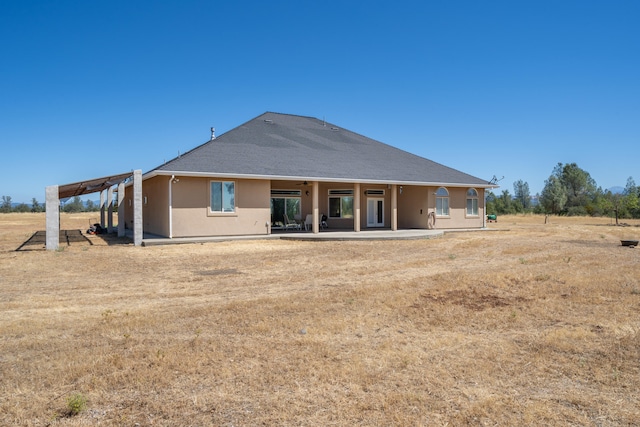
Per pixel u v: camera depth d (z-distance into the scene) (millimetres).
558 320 6832
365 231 23562
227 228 20234
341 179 21938
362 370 4785
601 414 3838
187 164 19422
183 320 6766
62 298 8430
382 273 11102
